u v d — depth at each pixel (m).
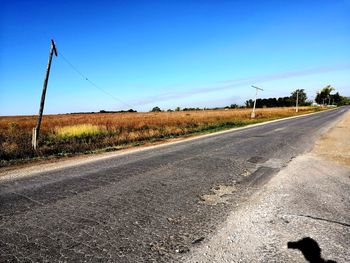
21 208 3.94
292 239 2.95
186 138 14.10
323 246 2.80
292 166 6.52
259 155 8.09
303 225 3.29
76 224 3.38
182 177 5.66
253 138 12.49
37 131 10.22
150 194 4.56
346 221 3.40
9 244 2.89
